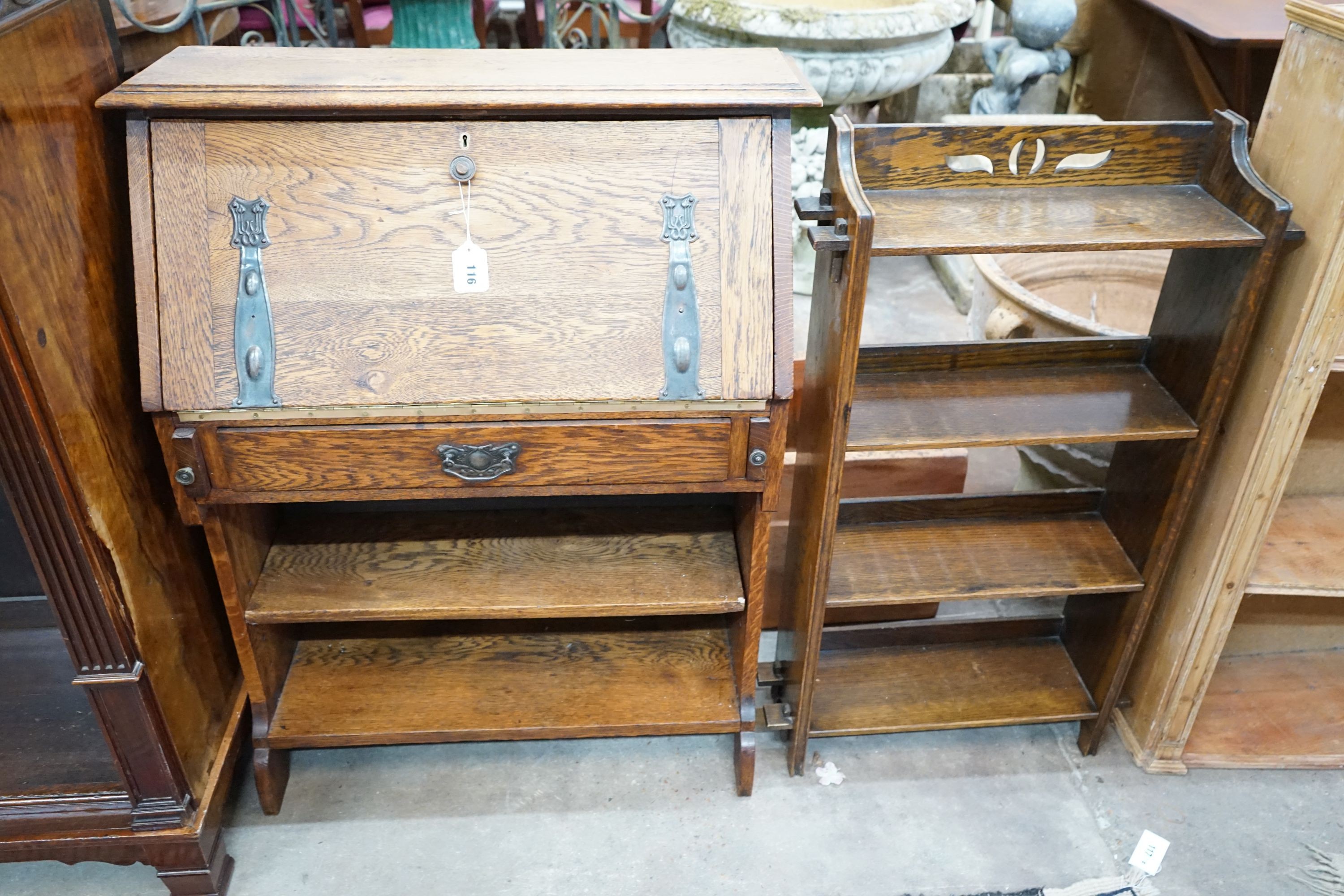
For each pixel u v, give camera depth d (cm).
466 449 145
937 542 191
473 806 193
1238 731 206
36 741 169
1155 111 342
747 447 150
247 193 138
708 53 162
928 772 202
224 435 142
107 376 144
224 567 160
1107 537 193
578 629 205
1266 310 159
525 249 142
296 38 237
